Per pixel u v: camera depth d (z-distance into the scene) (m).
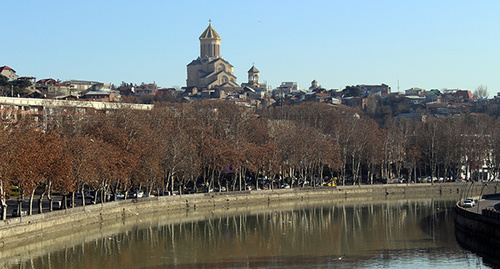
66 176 123.50
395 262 107.88
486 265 105.00
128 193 187.25
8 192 114.00
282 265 106.25
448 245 122.81
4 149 112.44
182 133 180.50
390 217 164.25
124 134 154.50
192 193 191.75
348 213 172.88
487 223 119.31
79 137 137.50
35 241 117.56
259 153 195.75
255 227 146.12
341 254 114.94
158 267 104.81
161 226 145.25
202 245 123.44
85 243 122.06
